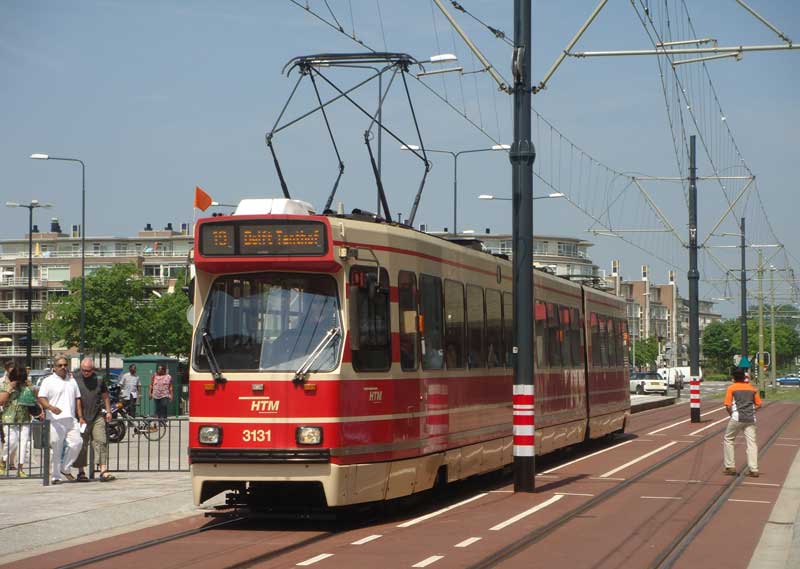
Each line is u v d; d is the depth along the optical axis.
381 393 13.83
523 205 17.52
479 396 17.66
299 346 13.22
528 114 17.56
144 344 68.38
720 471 21.30
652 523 13.93
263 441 13.01
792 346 151.50
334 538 12.62
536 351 21.56
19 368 20.55
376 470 13.63
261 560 11.05
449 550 11.66
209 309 13.59
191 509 15.26
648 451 26.78
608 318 29.66
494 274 19.02
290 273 13.51
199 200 28.42
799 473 20.91
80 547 12.22
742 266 67.38
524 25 17.50
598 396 27.55
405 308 14.66
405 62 17.22
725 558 11.45
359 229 13.88
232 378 13.19
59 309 67.75
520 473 17.52
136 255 142.62
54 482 18.09
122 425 20.94
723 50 18.16
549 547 11.96
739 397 20.45
